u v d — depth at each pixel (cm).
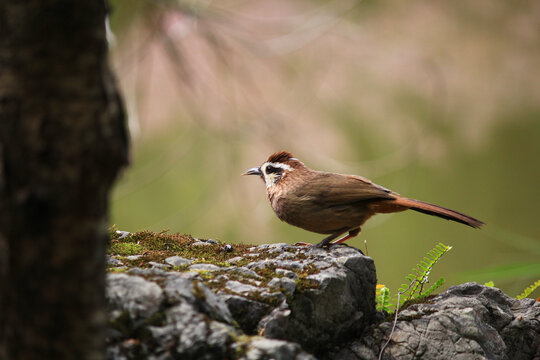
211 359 489
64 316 371
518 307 727
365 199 873
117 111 379
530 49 1545
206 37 1146
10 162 357
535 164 1511
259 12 1289
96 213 372
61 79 355
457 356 629
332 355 639
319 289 625
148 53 1162
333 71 1380
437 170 1504
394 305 785
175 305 513
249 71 1280
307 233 1404
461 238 1521
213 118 1218
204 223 1336
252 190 1315
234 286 607
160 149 1316
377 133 1404
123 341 485
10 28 352
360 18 1389
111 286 510
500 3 1548
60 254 364
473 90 1534
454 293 741
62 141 357
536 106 1526
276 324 570
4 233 365
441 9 1533
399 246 1536
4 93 355
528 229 1495
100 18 362
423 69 1407
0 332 377
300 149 1281
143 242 789
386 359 632
